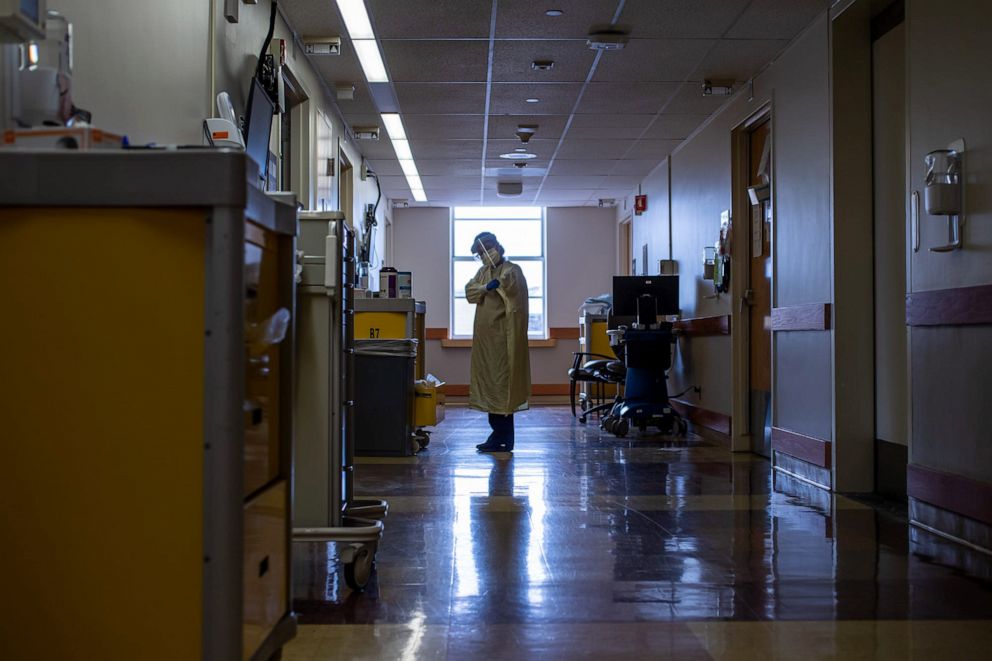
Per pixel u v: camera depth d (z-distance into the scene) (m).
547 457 6.09
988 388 3.26
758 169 6.41
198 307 1.44
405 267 12.53
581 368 9.39
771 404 5.63
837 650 2.21
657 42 5.39
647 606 2.58
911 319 3.82
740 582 2.85
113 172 1.42
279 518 1.75
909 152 3.86
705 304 7.46
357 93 6.63
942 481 3.54
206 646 1.43
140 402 1.44
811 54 5.05
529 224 12.73
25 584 1.44
